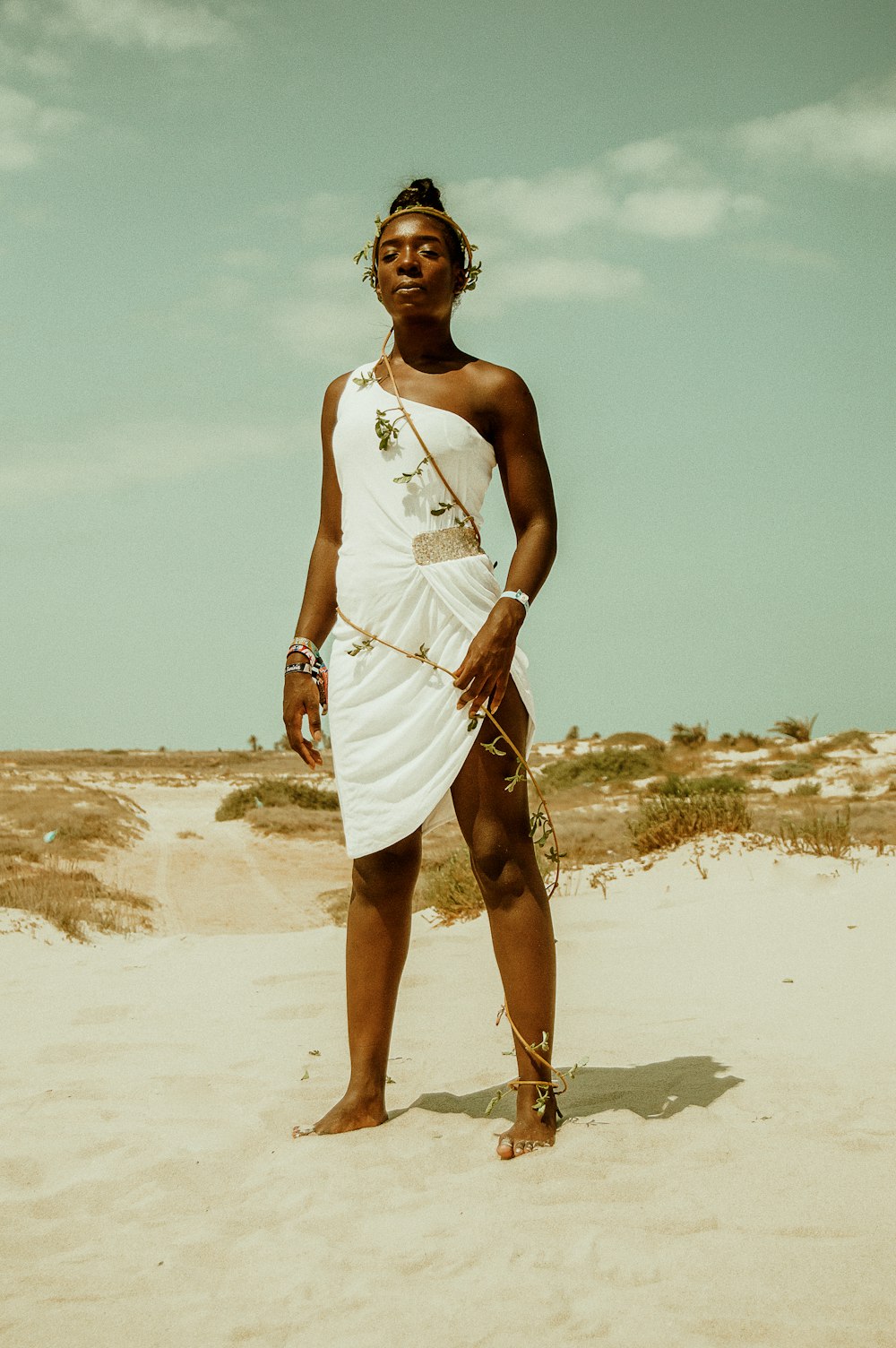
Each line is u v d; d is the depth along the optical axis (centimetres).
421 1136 333
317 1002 602
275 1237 262
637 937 767
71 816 2591
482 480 347
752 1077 384
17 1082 430
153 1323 221
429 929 941
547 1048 327
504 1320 215
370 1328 215
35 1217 287
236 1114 371
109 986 705
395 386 347
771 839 1083
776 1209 263
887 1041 445
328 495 368
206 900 1753
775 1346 203
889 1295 220
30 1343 215
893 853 977
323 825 3019
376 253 355
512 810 334
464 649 335
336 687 347
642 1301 221
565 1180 287
